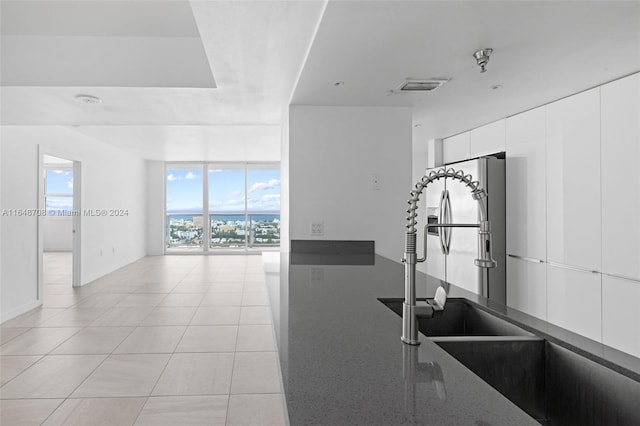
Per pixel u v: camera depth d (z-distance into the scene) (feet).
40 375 10.39
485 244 3.91
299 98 11.22
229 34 7.53
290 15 6.77
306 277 8.02
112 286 22.21
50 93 11.59
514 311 6.11
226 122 15.47
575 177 10.62
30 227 17.16
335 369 3.38
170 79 11.07
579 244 10.51
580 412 4.52
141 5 10.62
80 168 22.44
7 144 15.72
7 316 15.55
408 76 9.29
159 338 13.34
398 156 12.08
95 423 8.10
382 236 12.05
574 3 6.00
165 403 8.93
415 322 4.06
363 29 6.89
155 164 35.86
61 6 10.71
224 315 16.25
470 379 3.17
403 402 2.76
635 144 9.06
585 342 4.67
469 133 15.38
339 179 12.01
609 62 8.41
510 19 6.51
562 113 11.07
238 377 10.31
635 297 9.07
